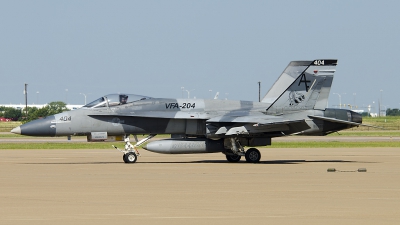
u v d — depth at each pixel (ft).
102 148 509.35
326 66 342.03
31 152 443.32
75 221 136.87
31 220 138.00
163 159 359.46
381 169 279.28
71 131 319.68
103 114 322.14
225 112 337.52
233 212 149.48
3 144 568.41
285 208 155.84
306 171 268.41
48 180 226.79
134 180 226.17
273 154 412.16
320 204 162.81
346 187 202.28
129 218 140.87
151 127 330.13
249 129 323.78
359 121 343.67
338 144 561.02
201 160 350.23
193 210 152.46
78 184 211.82
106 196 178.70
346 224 134.10
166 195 181.06
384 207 157.89
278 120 320.09
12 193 185.68
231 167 292.61
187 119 332.39
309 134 341.21
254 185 208.54
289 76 406.00
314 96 341.21
